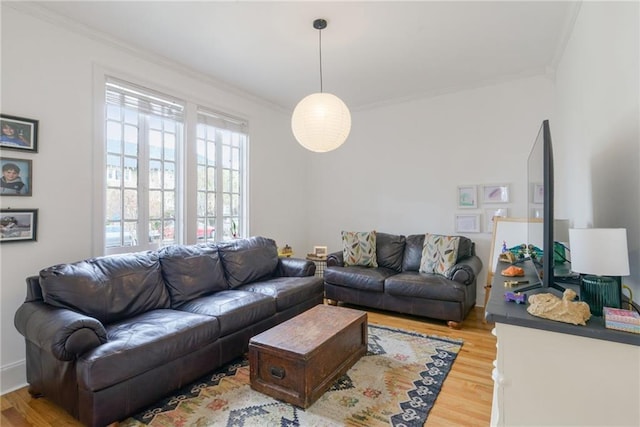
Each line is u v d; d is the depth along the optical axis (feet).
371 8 7.82
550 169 4.99
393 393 6.76
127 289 7.79
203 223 12.18
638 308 4.35
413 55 10.28
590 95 6.95
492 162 12.66
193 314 7.64
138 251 10.16
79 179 8.55
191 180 11.53
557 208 10.69
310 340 6.77
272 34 8.99
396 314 12.06
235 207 13.53
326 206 16.75
